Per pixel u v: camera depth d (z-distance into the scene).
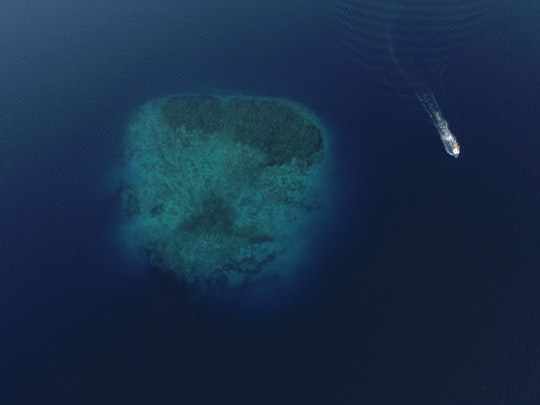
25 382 68.25
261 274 79.88
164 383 67.06
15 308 75.69
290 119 102.94
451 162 88.12
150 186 94.62
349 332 70.62
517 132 90.69
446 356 67.25
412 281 74.88
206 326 72.88
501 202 82.00
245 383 66.62
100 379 67.81
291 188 92.19
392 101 100.38
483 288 73.00
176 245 84.94
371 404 64.12
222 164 98.06
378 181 88.62
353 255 79.81
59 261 81.62
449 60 104.81
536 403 62.94
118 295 77.25
